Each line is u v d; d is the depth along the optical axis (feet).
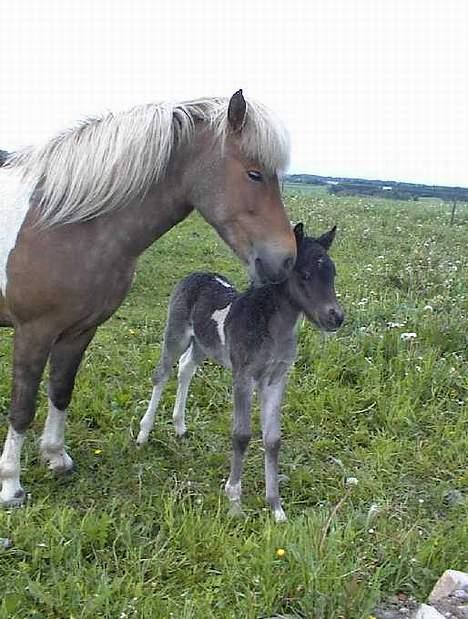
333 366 14.55
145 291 20.31
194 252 25.81
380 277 22.21
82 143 9.82
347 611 8.43
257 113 9.48
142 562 9.23
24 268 9.89
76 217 9.80
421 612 8.47
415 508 10.96
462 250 29.40
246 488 11.37
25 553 9.27
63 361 10.77
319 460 12.16
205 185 9.77
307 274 10.26
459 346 15.83
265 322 10.41
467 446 12.33
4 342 15.44
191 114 9.91
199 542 9.50
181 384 12.51
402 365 14.58
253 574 8.93
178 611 8.45
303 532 9.35
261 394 10.96
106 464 11.68
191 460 12.01
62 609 8.46
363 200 53.93
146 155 9.70
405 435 12.82
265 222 9.64
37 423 12.57
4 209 10.08
